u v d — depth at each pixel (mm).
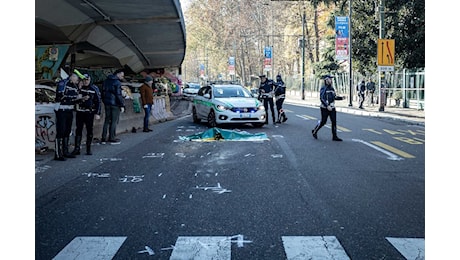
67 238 5344
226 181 8234
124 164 9977
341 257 4730
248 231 5531
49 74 22516
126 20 21703
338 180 8281
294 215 6164
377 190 7547
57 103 10445
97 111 11234
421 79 28688
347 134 15586
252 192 7430
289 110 30172
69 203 6855
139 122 18172
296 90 69750
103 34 25062
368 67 35969
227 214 6227
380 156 10883
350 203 6758
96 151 11812
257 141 13547
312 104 40781
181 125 19531
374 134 15664
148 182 8211
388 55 26359
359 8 33656
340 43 32094
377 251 4891
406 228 5637
